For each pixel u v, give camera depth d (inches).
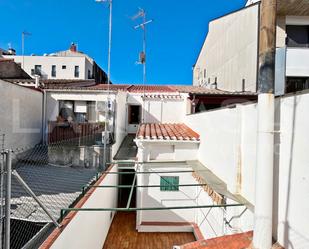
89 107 521.0
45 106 510.9
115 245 318.7
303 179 112.3
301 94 114.3
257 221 129.2
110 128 464.4
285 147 128.3
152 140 340.8
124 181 499.5
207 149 301.4
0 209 139.3
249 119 174.1
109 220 360.2
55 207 204.8
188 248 155.3
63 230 164.1
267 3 125.6
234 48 541.3
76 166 376.5
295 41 465.7
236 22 532.4
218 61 649.6
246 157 179.0
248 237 149.3
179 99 607.8
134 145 531.5
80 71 1333.7
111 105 469.7
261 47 128.1
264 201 127.3
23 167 344.5
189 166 323.9
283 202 129.4
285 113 129.0
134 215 421.1
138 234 348.2
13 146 409.4
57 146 384.8
